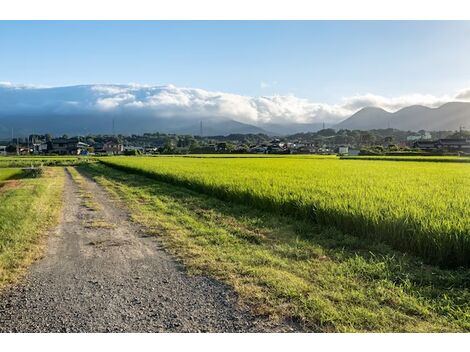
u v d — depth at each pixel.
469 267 6.53
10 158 75.88
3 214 11.47
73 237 9.48
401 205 9.60
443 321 4.79
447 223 7.17
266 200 11.89
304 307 5.12
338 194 11.84
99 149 132.50
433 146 96.00
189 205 13.98
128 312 5.19
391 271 6.41
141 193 18.08
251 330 4.69
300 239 8.62
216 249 8.02
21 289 6.04
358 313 4.95
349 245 8.00
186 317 5.03
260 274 6.38
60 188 21.34
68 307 5.36
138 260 7.50
